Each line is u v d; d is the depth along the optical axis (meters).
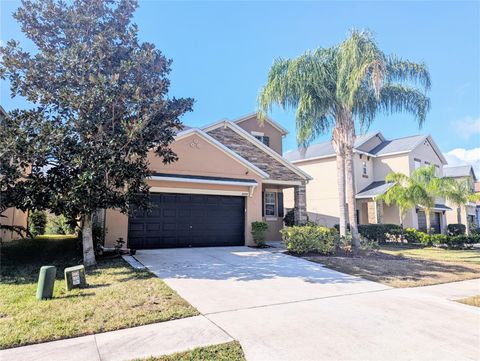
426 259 12.82
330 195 23.53
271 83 13.80
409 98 14.12
